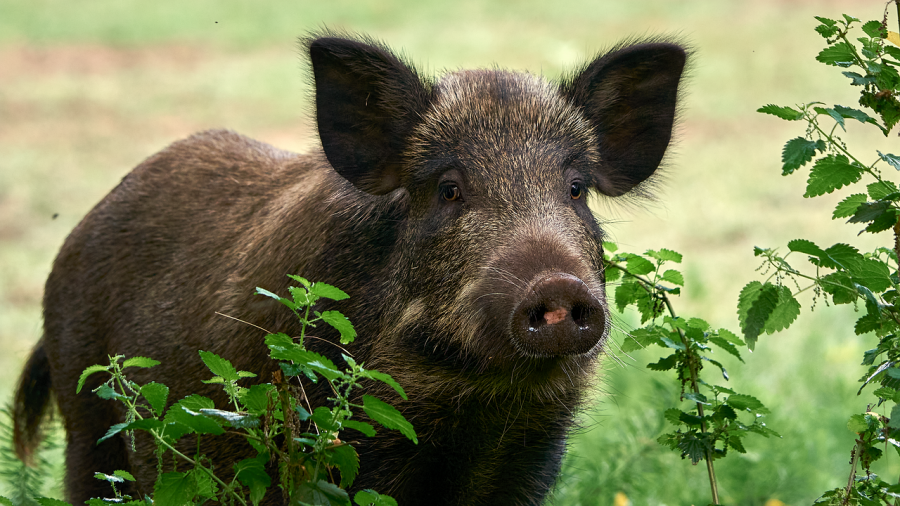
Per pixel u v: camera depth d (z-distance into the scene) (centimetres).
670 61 813
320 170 823
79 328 962
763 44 4128
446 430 748
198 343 843
